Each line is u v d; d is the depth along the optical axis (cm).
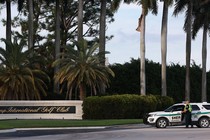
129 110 5034
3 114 5041
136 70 6838
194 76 7525
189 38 5966
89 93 6028
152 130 3312
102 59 5331
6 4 5997
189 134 2855
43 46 7381
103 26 5791
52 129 3512
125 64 6950
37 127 3634
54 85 5878
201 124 3597
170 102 5553
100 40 5775
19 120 4541
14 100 5125
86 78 5138
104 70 5253
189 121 3553
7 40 5388
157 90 6950
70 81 5138
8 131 3259
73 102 5028
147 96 5259
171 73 7219
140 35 5478
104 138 2566
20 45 5322
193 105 3622
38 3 7231
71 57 5203
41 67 5928
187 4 6003
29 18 5806
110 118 4950
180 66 7431
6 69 5219
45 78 5781
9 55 5231
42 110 5044
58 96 5750
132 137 2627
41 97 5712
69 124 3866
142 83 5475
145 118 3650
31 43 5772
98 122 4119
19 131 3297
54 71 5956
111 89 6712
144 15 5369
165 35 5703
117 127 3709
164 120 3584
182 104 3644
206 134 2850
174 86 7188
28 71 5216
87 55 5194
